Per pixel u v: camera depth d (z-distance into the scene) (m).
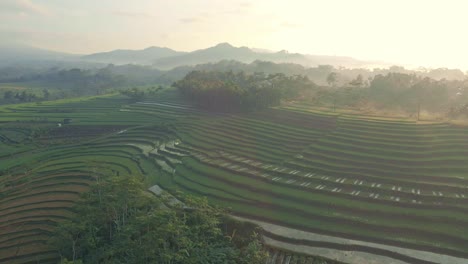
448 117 96.94
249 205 59.66
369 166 69.12
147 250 38.41
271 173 70.88
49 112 147.00
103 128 119.56
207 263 40.09
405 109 116.38
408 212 52.66
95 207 49.78
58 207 63.31
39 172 82.12
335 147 79.94
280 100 125.94
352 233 49.62
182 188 67.88
